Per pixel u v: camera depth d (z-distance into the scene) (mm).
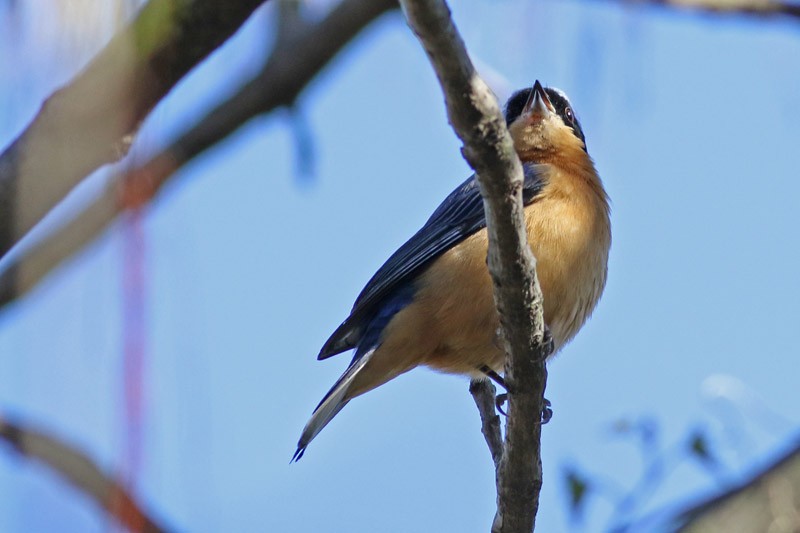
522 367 8414
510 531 9219
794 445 9180
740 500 8953
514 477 8938
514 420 8750
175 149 10766
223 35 7051
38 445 9281
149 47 6859
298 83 11000
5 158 6988
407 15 5711
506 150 6684
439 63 6012
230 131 10914
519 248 7551
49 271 8227
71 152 6805
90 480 9305
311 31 11000
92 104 6488
